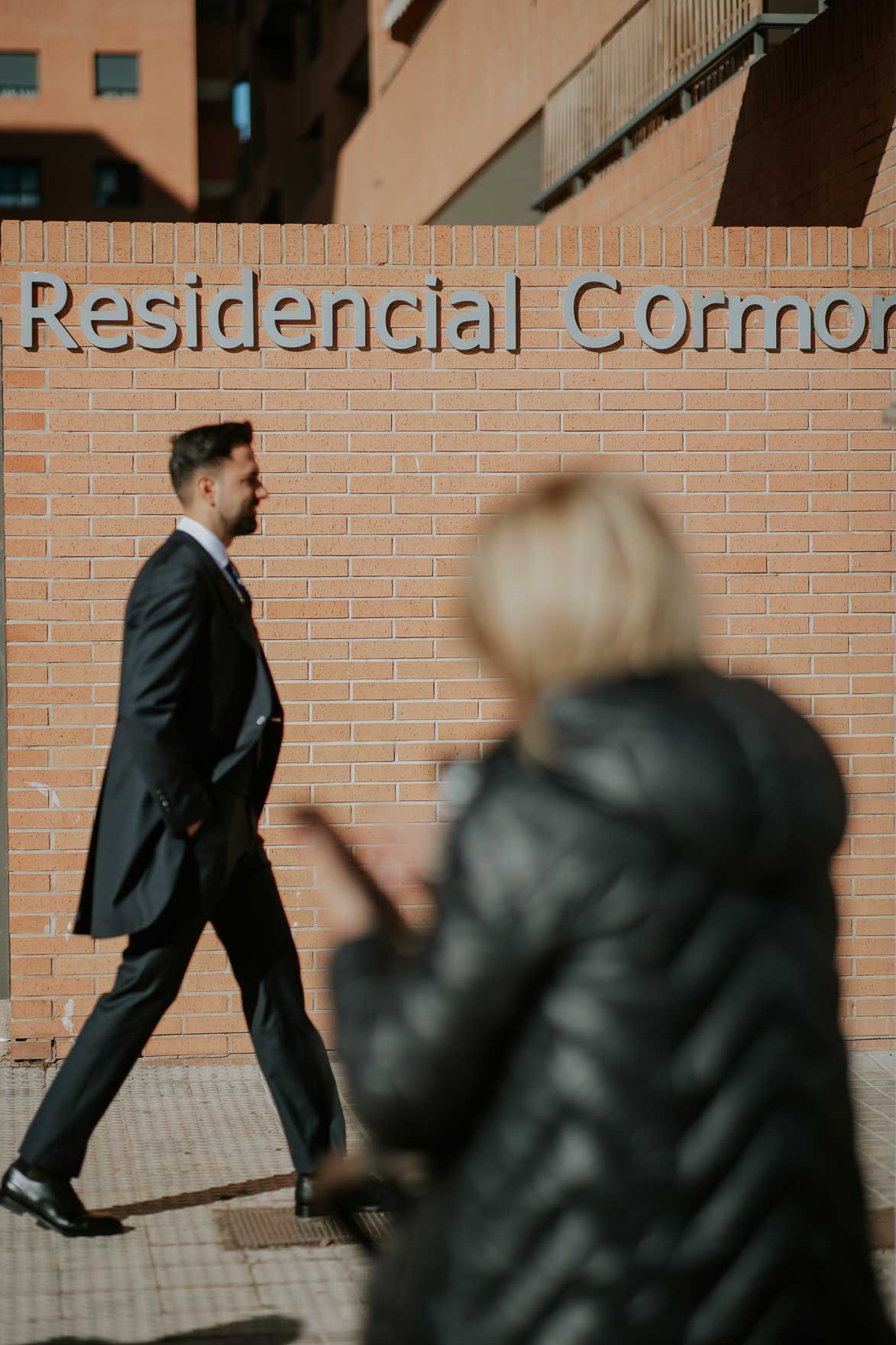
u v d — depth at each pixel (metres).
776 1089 4.88
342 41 68.25
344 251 17.78
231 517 12.62
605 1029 4.85
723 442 18.20
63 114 132.88
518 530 5.34
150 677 11.99
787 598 18.34
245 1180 13.96
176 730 12.09
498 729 18.03
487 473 17.95
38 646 17.48
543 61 36.03
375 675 17.92
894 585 18.41
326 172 72.19
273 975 13.05
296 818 5.96
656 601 5.21
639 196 29.98
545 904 4.88
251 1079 17.23
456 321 17.89
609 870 4.88
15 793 17.50
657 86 29.73
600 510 5.28
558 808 4.95
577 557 5.22
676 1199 4.79
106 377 17.50
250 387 17.69
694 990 4.88
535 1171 4.86
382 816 17.94
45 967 17.53
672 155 28.34
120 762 12.47
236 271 17.61
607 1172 4.79
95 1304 11.22
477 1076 4.99
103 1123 15.69
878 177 20.06
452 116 44.00
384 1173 5.55
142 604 12.16
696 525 18.22
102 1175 14.09
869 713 18.41
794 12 24.98
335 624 17.89
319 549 17.86
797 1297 4.86
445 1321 4.95
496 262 17.97
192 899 12.29
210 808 12.23
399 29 52.88
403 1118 5.04
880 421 18.33
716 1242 4.79
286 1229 12.68
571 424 18.05
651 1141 4.80
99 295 17.42
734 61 26.38
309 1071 13.01
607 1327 4.76
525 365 18.02
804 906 5.16
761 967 4.94
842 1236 4.98
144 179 133.88
